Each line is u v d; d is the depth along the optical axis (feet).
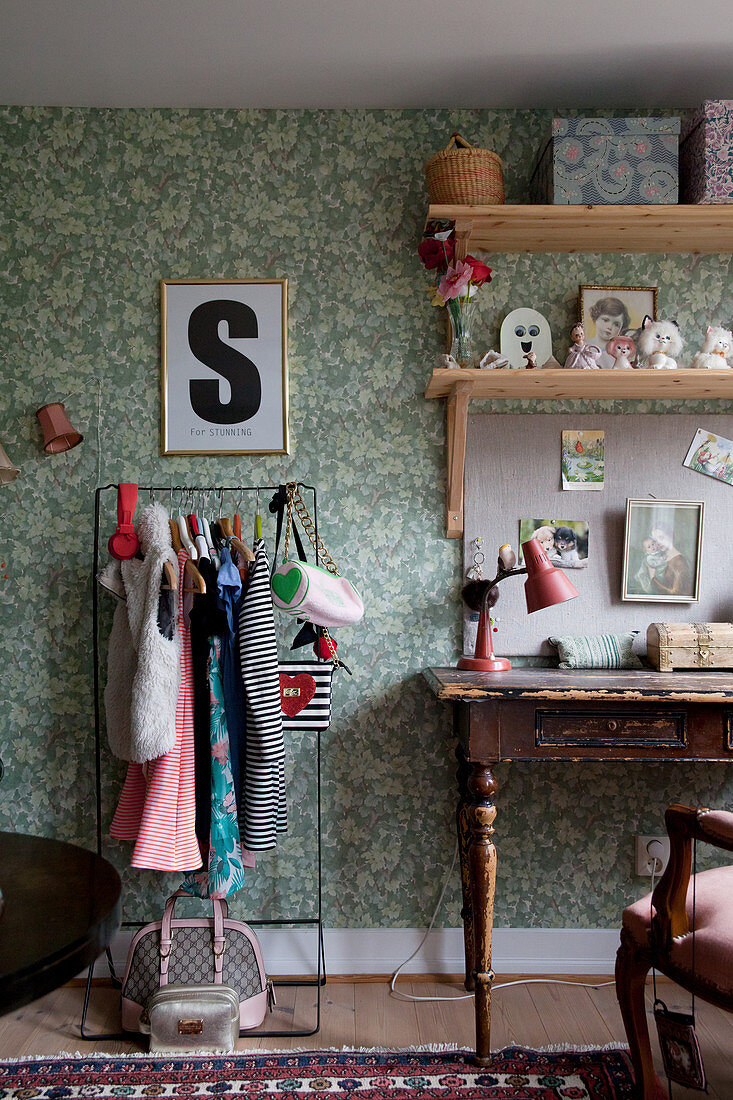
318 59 7.32
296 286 8.20
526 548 7.07
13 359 8.19
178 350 8.14
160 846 6.68
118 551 7.29
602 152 7.40
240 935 7.13
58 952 3.29
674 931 5.49
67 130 8.17
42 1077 6.41
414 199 8.20
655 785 8.17
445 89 7.86
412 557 8.20
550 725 6.50
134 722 6.66
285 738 8.14
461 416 7.61
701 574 8.15
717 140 7.37
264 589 7.03
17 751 8.14
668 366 7.68
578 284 8.23
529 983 7.96
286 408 8.13
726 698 6.35
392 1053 6.71
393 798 8.15
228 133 8.20
